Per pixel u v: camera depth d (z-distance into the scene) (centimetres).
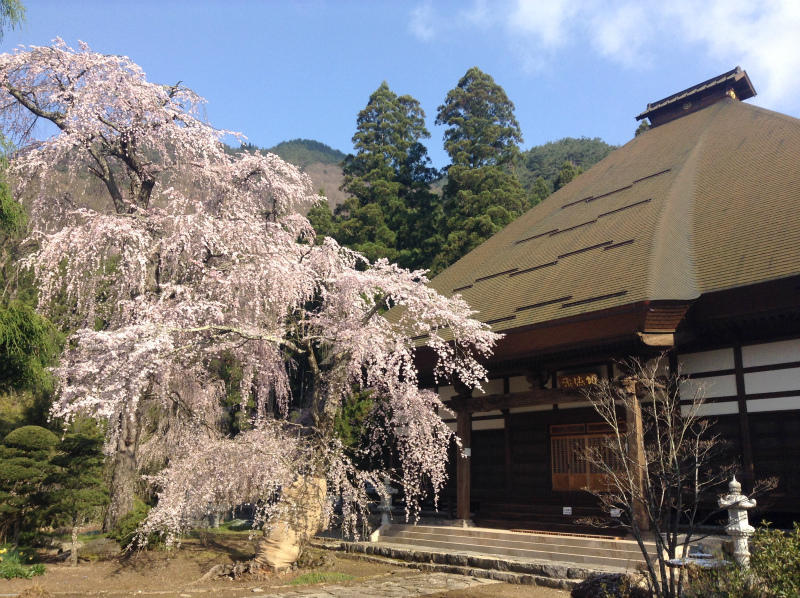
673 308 1200
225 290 1248
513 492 1596
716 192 1661
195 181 1548
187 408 1352
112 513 1350
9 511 1247
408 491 1448
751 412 1210
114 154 1459
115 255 1316
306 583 1095
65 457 1333
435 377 1598
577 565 1102
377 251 3312
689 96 2498
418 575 1207
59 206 1412
